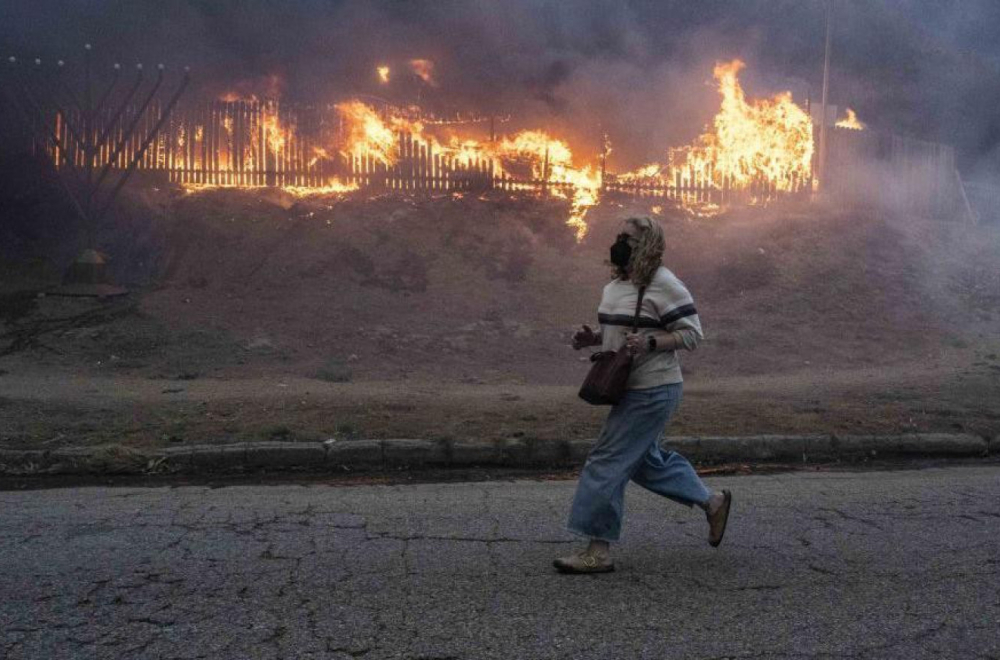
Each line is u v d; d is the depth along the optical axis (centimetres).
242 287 1412
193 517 611
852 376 1181
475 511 631
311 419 882
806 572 503
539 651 395
